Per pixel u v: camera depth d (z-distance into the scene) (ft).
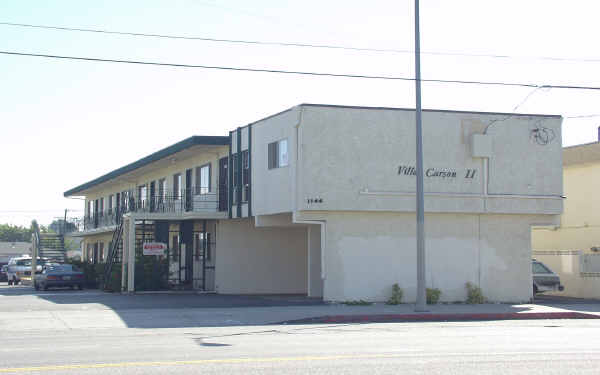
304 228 108.37
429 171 84.38
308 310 72.69
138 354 39.55
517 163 87.56
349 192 81.61
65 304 80.69
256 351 40.78
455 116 85.92
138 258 105.40
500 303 85.56
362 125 82.74
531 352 40.52
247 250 105.29
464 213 85.97
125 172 139.44
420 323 63.77
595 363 36.27
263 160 91.20
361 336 50.11
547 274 95.35
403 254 83.56
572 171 114.93
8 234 427.33
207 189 110.73
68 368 34.24
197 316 66.90
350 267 81.87
